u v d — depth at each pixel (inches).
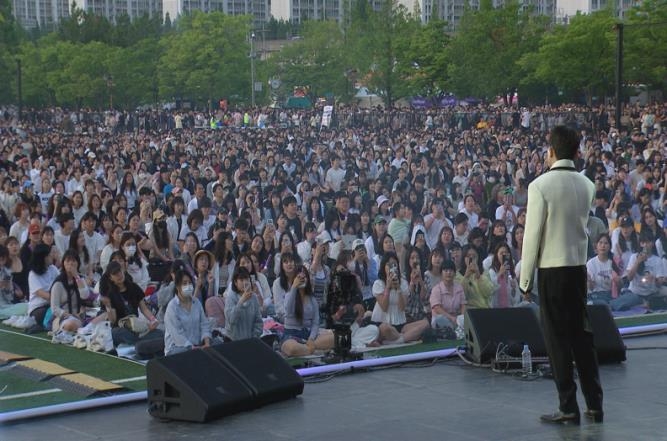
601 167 678.5
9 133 954.1
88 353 419.2
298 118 1257.4
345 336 372.5
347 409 301.3
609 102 817.5
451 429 278.2
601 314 367.6
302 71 1481.3
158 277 523.5
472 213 603.8
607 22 771.4
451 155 797.9
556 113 796.0
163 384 291.1
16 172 795.4
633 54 794.8
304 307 416.5
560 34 770.2
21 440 272.2
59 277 458.3
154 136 1102.4
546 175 280.2
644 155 745.6
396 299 439.8
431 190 659.4
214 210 649.6
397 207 567.8
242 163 826.2
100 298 433.1
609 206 625.3
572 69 775.7
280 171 786.2
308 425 284.0
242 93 1402.6
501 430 276.7
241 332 400.5
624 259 524.1
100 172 847.1
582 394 309.7
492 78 815.7
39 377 348.5
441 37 919.7
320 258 478.9
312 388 328.8
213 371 297.9
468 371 352.8
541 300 283.0
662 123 789.2
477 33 805.2
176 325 385.4
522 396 315.6
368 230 554.3
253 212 622.2
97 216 591.8
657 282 522.0
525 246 280.1
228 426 283.7
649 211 536.4
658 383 334.0
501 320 362.0
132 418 294.4
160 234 551.8
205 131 1200.2
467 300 460.8
